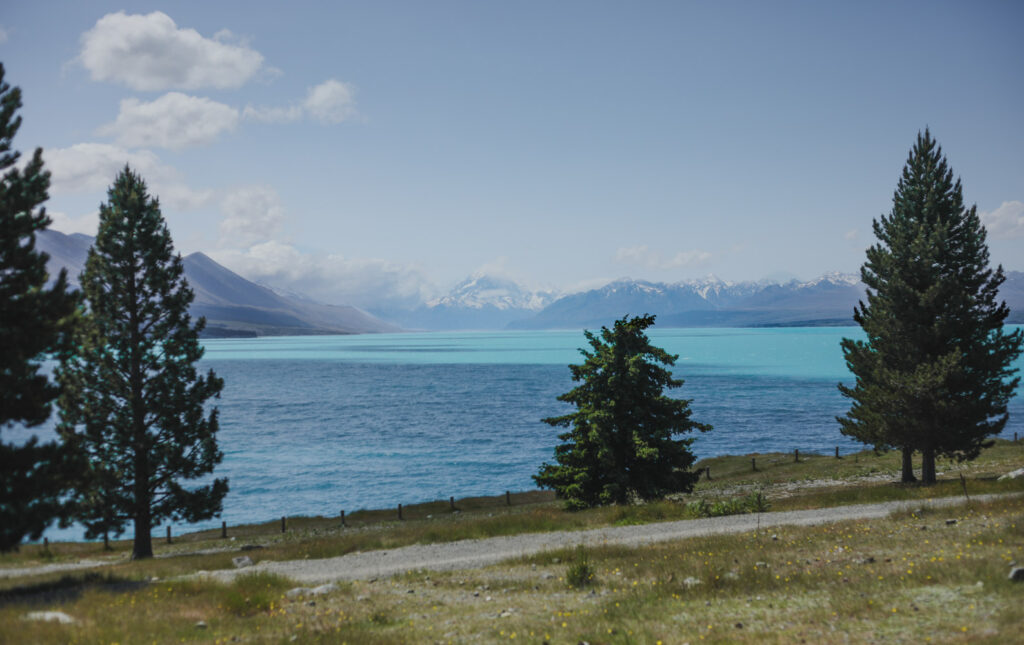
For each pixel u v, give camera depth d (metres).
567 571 17.23
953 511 22.22
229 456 72.75
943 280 32.59
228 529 43.12
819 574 13.97
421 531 28.84
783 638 9.47
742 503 30.00
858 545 17.50
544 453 72.81
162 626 12.50
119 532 29.62
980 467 41.94
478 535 26.92
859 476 43.91
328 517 46.09
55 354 18.78
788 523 24.08
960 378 31.66
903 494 29.67
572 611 12.83
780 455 59.38
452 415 105.75
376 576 19.78
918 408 32.41
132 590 17.58
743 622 10.79
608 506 32.19
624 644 9.98
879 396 33.81
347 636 11.52
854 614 10.48
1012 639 8.16
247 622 13.38
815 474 47.12
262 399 132.75
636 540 22.75
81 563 30.89
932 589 11.45
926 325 33.12
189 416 30.88
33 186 18.08
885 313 34.25
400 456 72.06
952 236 34.06
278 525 43.28
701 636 9.96
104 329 29.61
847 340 37.84
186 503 30.83
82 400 29.16
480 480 60.62
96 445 29.17
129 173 30.97
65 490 18.58
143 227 30.53
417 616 13.65
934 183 34.28
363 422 98.81
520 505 45.16
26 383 17.59
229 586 18.09
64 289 18.12
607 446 31.95
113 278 29.94
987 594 10.62
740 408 107.38
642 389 33.22
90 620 12.82
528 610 13.48
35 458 17.55
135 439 29.12
